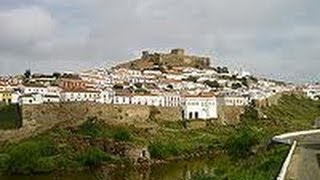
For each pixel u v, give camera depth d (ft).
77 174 586.45
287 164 307.37
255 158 444.14
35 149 628.69
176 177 533.14
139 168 628.69
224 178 345.51
